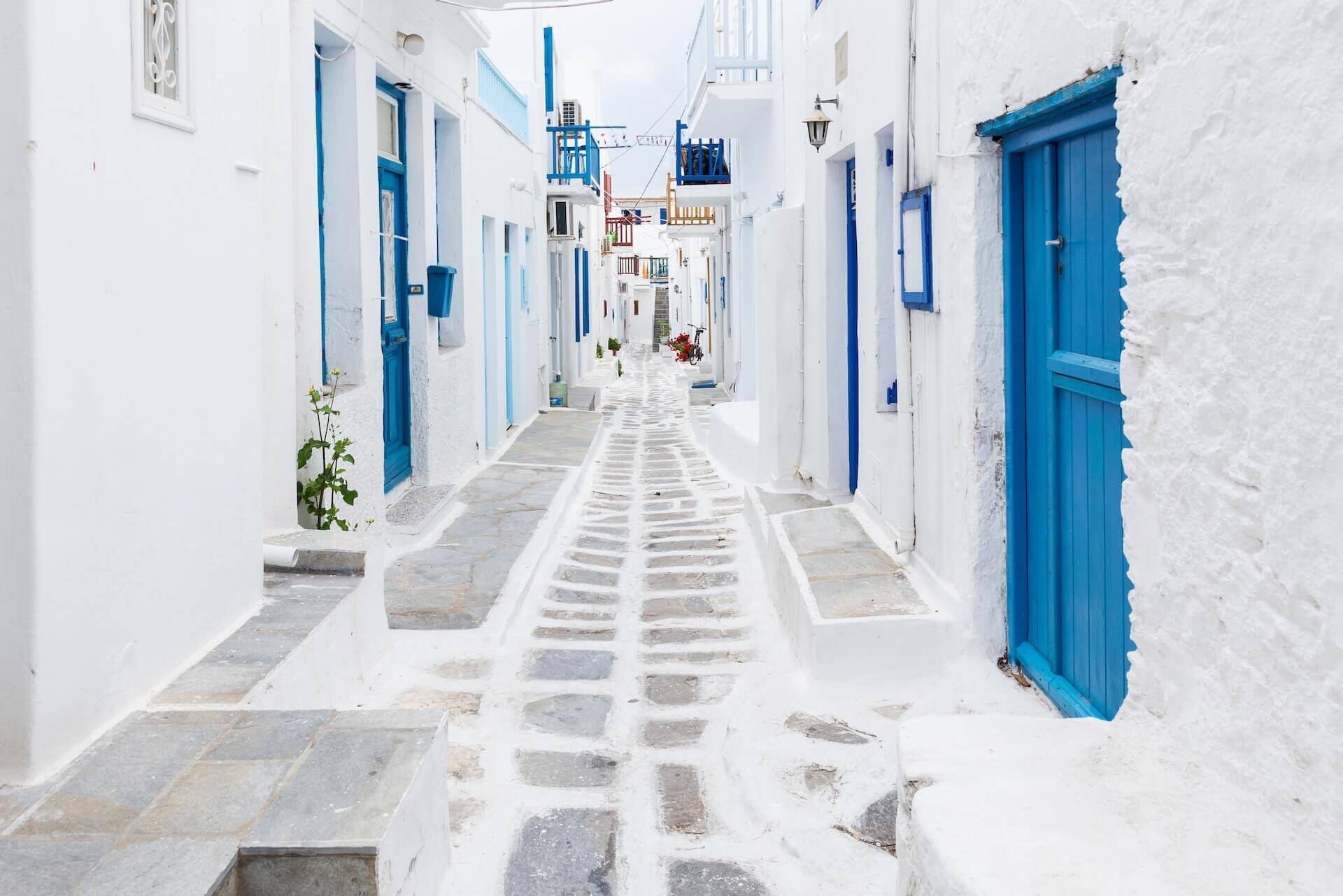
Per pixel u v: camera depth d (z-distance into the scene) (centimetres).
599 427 1470
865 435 681
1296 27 226
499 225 1259
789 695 476
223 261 422
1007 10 410
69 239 312
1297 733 234
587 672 531
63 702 311
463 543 761
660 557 781
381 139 835
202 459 405
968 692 448
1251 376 249
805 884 335
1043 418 433
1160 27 286
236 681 373
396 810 282
